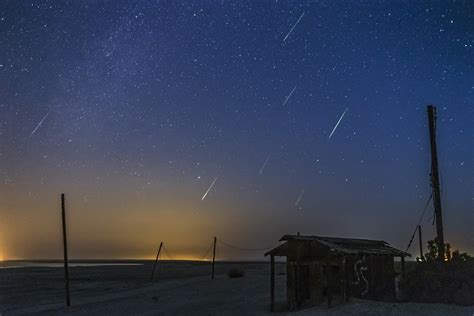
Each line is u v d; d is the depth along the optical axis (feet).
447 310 72.69
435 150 97.09
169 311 97.40
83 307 112.57
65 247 120.26
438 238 93.40
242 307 95.45
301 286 84.53
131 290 161.68
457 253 90.58
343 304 78.43
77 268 440.04
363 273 85.97
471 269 85.25
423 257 92.38
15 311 113.29
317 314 73.51
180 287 158.20
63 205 122.11
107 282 216.33
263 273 220.02
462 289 81.61
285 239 86.48
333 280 83.61
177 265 496.64
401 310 73.05
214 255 204.33
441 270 87.20
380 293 87.40
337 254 80.28
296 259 85.15
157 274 288.71
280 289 130.52
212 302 107.86
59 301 132.98
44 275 288.10
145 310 101.40
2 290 177.27
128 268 420.36
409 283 88.12
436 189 95.66
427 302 82.79
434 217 94.94
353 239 94.63
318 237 88.28
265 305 95.76
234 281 166.61
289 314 77.61
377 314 71.15
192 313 92.12
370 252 87.35
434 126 97.96
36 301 135.23
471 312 71.36
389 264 91.30
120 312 100.63
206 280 186.70
